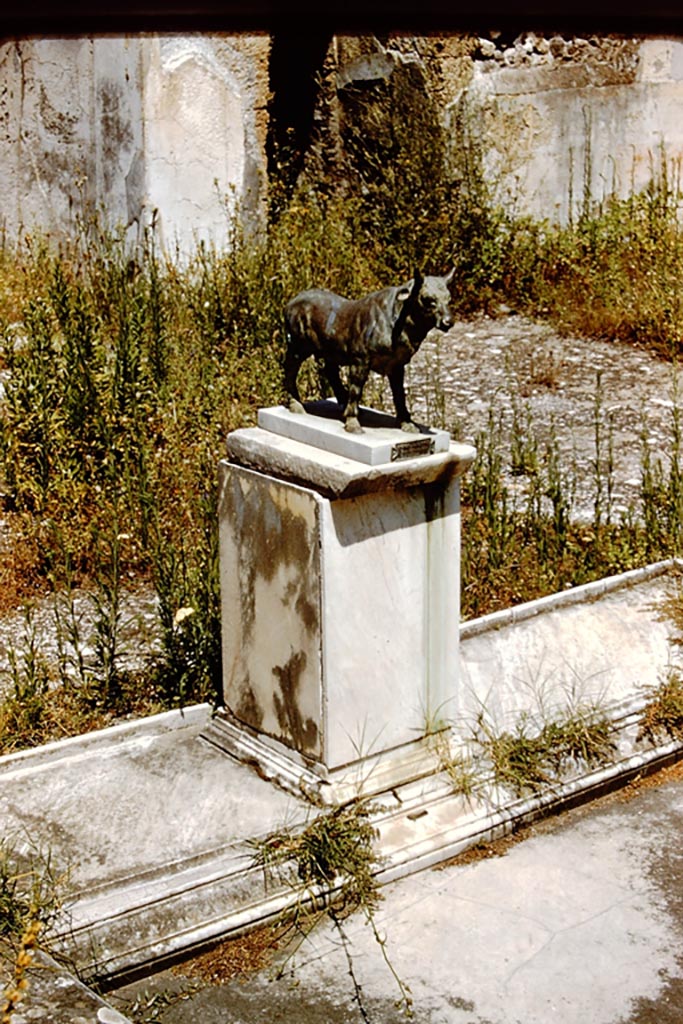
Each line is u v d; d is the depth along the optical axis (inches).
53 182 373.7
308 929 136.4
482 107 403.5
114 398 254.8
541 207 421.7
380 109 410.9
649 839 155.3
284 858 139.3
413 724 154.1
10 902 125.9
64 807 145.5
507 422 294.2
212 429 256.2
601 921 139.3
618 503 249.3
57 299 298.5
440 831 149.0
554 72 408.2
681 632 191.6
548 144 415.8
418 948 134.2
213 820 144.3
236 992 127.6
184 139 356.5
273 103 408.2
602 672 180.7
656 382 322.3
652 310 350.0
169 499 232.8
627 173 426.0
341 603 143.0
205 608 179.9
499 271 386.3
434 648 153.6
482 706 169.2
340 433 144.7
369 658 147.5
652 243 375.9
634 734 170.6
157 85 346.3
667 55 418.6
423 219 390.9
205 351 297.9
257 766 152.7
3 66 372.8
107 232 356.2
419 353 342.0
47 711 172.9
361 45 407.8
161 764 154.8
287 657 148.3
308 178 432.5
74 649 193.2
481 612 205.9
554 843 153.8
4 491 238.5
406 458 142.6
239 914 134.2
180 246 363.3
